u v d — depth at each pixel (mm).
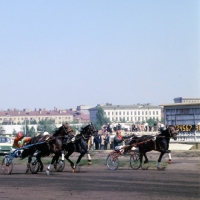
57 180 30188
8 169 35969
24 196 23109
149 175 32500
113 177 31453
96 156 53938
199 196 22016
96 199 21578
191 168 37812
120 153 38875
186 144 57188
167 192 23391
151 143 38094
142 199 21281
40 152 36469
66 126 36375
